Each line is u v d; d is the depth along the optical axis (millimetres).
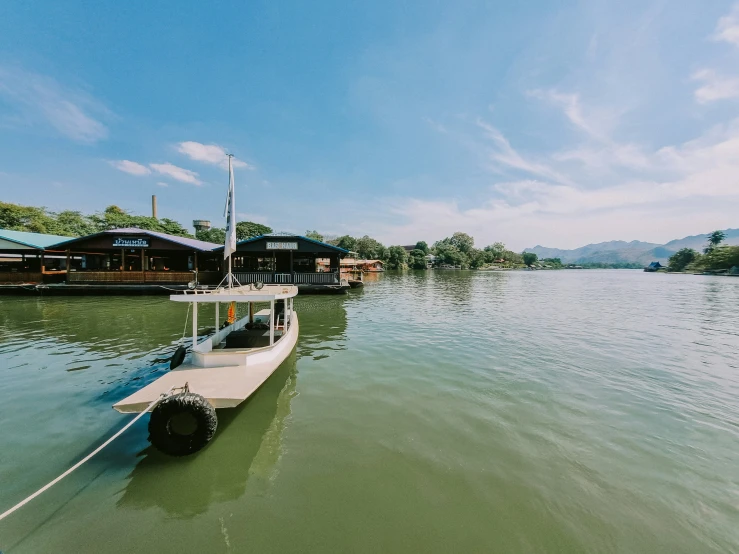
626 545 3352
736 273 71312
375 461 4637
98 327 12898
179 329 12578
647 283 47781
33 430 5375
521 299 24906
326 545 3287
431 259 103688
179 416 4602
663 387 7504
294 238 25000
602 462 4703
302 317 15906
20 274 23172
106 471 4383
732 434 5496
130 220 50094
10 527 3457
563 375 8188
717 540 3426
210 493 4004
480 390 7184
